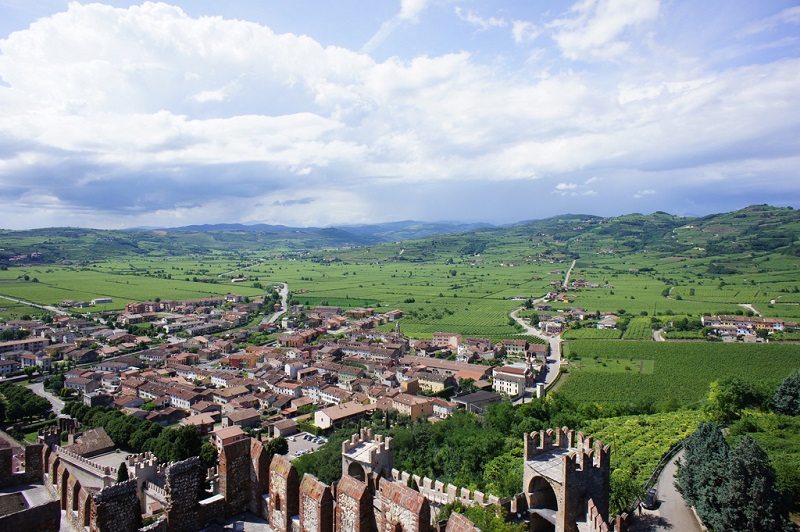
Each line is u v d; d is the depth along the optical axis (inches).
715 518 3174.2
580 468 2421.3
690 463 3587.6
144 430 6712.6
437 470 5201.8
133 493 1258.6
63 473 1366.9
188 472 1373.0
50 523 1143.0
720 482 3235.7
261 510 1499.8
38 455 1515.7
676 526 3430.1
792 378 5826.8
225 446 1471.5
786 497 3174.2
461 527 1179.9
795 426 5068.9
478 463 4896.7
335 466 4594.0
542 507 2613.2
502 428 6609.3
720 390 6033.5
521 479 3533.5
